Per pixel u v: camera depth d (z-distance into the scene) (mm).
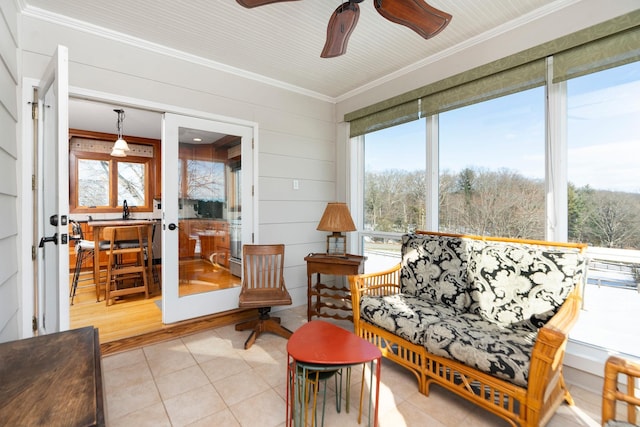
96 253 3434
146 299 3508
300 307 3471
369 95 3410
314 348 1506
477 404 1607
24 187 2041
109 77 2359
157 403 1763
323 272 2887
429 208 2865
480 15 2156
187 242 2783
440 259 2299
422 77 2867
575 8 1937
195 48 2623
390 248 3312
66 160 1631
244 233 3115
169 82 2641
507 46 2273
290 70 3051
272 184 3316
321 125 3730
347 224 2947
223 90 2949
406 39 2475
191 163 2811
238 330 2801
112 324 2727
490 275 2029
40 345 1036
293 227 3492
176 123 2713
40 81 2002
